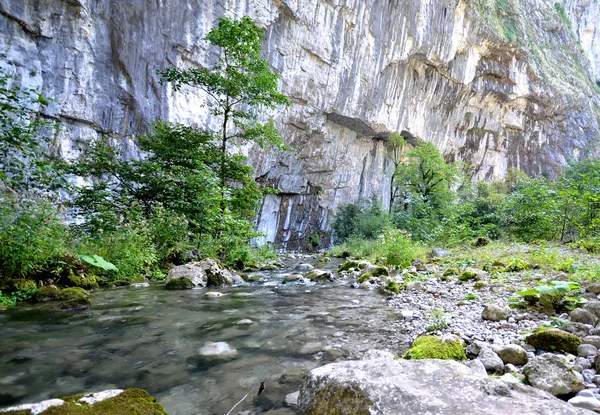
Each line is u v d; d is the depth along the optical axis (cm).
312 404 162
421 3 2383
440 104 3102
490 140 3750
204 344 270
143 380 200
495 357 223
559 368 184
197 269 604
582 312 296
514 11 3472
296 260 1384
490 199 2309
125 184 877
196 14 1385
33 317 348
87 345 263
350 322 346
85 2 1106
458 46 2831
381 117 2555
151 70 1280
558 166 4119
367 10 2116
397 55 2403
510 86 3419
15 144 558
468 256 905
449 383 155
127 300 446
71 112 1095
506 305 381
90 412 136
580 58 5609
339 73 2138
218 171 920
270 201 2353
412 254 880
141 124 1265
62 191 888
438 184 2377
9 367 217
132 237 659
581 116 4519
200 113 1443
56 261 493
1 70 597
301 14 1811
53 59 1059
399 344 277
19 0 985
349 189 2820
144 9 1238
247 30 860
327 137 2422
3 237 434
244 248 934
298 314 380
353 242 1773
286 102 920
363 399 142
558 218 1261
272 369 219
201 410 165
